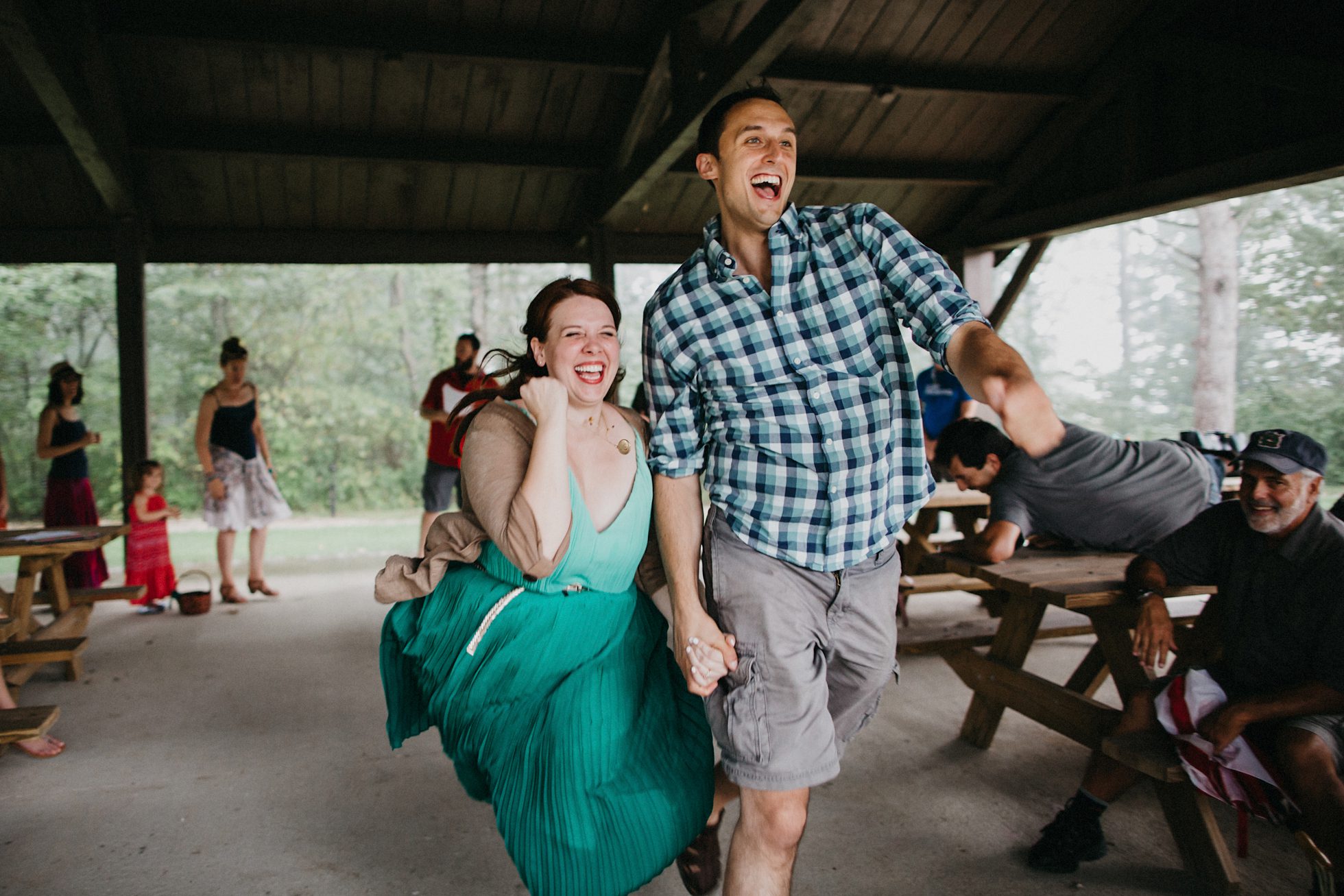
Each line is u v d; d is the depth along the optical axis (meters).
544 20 6.09
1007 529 3.25
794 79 6.47
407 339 17.41
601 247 7.49
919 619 4.60
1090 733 2.69
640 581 2.10
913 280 1.60
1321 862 2.07
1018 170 7.65
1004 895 2.30
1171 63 6.24
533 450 1.76
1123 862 2.46
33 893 2.37
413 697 2.05
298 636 5.10
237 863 2.52
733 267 1.77
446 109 6.66
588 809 1.75
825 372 1.75
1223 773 2.19
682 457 1.90
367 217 7.32
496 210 7.56
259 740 3.48
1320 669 2.13
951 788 2.94
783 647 1.75
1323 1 5.28
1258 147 5.68
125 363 6.52
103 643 4.98
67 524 5.99
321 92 6.38
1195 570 2.54
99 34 5.44
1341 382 15.65
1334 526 2.18
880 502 1.80
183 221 6.96
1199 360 15.54
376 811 2.86
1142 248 23.86
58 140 6.16
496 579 1.93
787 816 1.75
